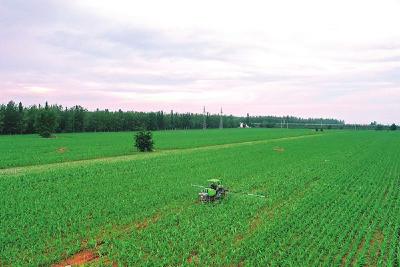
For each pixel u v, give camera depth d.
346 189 33.16
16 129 122.25
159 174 39.53
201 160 51.28
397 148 74.88
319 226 22.20
